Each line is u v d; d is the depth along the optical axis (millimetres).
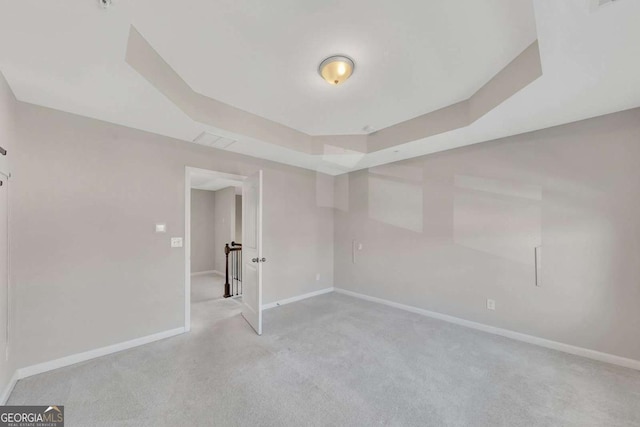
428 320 3488
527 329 2840
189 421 1676
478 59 2023
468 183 3295
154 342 2793
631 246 2309
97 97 2082
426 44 1853
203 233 6906
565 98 2100
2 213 1840
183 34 1741
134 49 1715
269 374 2205
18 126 2119
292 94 2561
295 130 3504
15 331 2076
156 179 2867
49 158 2262
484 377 2176
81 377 2135
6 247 1923
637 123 2283
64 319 2312
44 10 1246
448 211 3480
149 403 1836
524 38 1795
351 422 1678
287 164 4281
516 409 1802
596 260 2467
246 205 3584
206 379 2125
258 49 1903
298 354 2551
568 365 2354
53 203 2273
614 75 1779
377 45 1864
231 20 1615
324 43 1843
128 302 2664
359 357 2498
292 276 4355
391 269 4117
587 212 2512
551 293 2699
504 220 3008
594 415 1740
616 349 2367
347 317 3582
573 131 2578
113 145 2590
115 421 1671
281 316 3617
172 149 2994
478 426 1652
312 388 2021
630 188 2314
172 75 2170
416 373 2232
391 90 2482
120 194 2627
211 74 2230
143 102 2162
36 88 1951
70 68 1706
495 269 3066
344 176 4891
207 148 3303
